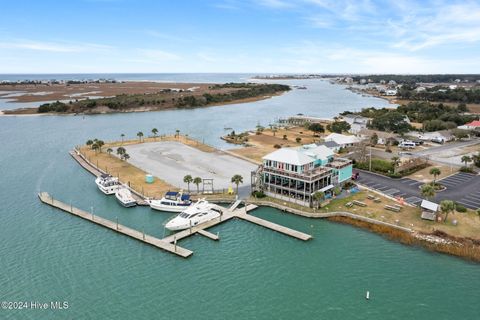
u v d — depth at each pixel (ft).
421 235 216.33
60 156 412.77
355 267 189.78
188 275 182.19
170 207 258.16
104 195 292.40
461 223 229.25
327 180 279.69
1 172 348.18
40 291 166.81
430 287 172.14
